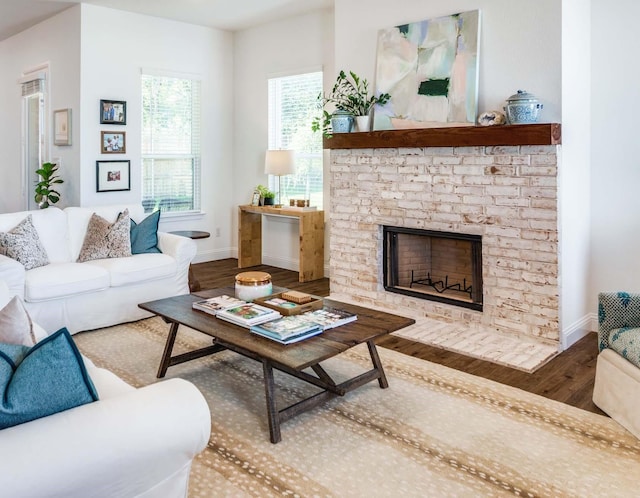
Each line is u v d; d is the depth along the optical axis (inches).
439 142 152.3
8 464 48.4
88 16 212.2
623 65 145.2
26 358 56.3
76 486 52.0
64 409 56.5
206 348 126.4
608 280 153.6
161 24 235.0
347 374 124.2
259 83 251.3
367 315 115.0
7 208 289.9
